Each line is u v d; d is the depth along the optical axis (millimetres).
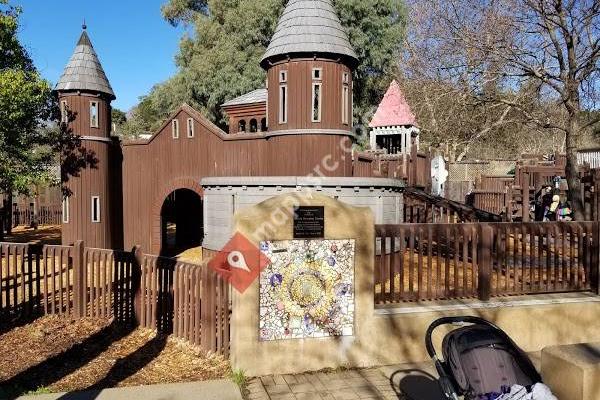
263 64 13711
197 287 6992
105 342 7484
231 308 6262
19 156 17594
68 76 16422
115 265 8445
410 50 15773
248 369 5891
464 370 4148
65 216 16609
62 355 6949
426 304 6648
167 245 19984
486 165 29312
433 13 13438
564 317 6977
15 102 15242
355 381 5777
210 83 32062
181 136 16641
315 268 6105
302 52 12602
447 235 6859
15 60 16922
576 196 12375
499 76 12211
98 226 16875
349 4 29922
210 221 12078
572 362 3613
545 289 7316
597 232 7414
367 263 6266
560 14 11547
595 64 11836
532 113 13148
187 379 5977
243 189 11133
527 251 10266
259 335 5945
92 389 5477
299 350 6035
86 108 16547
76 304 8695
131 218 18016
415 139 24469
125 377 6105
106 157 17156
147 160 17578
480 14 12445
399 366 6258
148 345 7285
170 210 20391
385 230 6602
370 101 35281
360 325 6230
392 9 32250
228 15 32250
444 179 23734
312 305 6090
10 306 8922
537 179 17266
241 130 20078
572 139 12297
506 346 4348
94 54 17094
